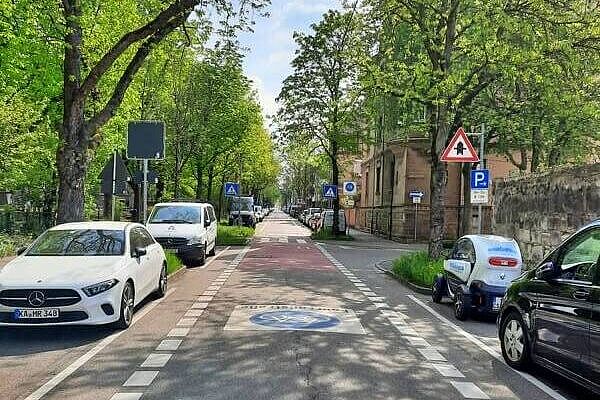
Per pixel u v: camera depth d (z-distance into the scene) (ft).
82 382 22.76
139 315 36.86
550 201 51.34
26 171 83.25
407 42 67.72
